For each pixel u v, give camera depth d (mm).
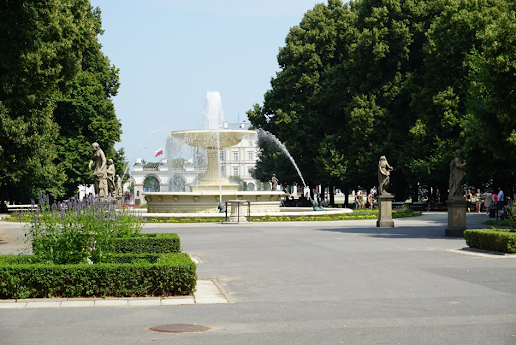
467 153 28484
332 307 9578
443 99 44156
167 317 8820
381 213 28500
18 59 18938
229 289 11383
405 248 18484
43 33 20078
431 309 9375
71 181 50812
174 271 10516
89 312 9188
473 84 30578
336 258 16109
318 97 55125
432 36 45844
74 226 12102
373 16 51156
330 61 57531
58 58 21266
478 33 27031
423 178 47094
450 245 19328
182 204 34906
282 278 12695
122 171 58812
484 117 24484
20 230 27391
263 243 20359
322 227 28391
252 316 8883
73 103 49312
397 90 49875
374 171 51344
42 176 43219
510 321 8500
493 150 24750
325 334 7738
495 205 35125
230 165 134000
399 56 50906
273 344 7227
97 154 32094
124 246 15031
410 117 50719
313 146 55469
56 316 8883
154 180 122375
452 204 22938
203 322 8477
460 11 42875
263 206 35969
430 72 46719
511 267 14164
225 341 7371
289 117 56188
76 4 26031
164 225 29734
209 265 14859
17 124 19797
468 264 14766
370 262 15234
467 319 8633
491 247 17062
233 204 31438
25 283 10250
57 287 10281
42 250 11773
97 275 10336
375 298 10367
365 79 52062
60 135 50656
